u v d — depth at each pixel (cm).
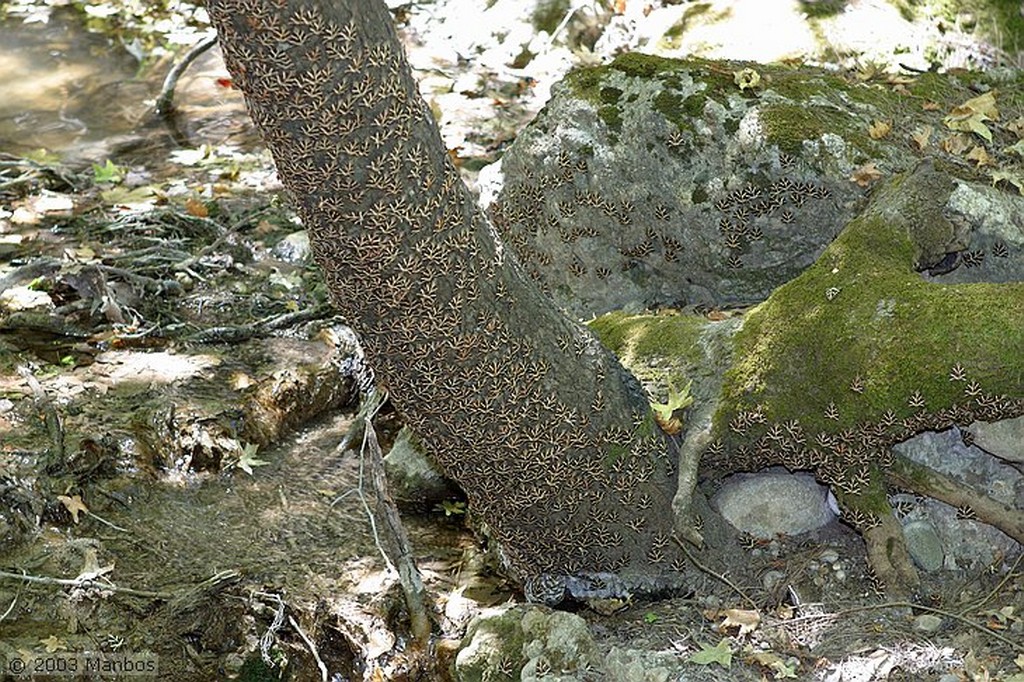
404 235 331
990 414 376
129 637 402
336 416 511
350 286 340
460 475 383
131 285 558
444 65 790
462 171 655
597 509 393
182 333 534
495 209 509
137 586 415
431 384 356
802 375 389
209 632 408
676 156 469
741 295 476
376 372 362
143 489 454
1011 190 456
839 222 452
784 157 453
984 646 371
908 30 686
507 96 755
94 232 605
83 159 690
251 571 424
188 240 605
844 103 485
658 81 478
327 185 322
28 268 558
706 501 412
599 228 488
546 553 403
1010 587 392
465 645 382
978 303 378
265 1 295
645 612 404
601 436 382
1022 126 500
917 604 388
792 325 394
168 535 438
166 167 681
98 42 848
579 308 497
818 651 375
